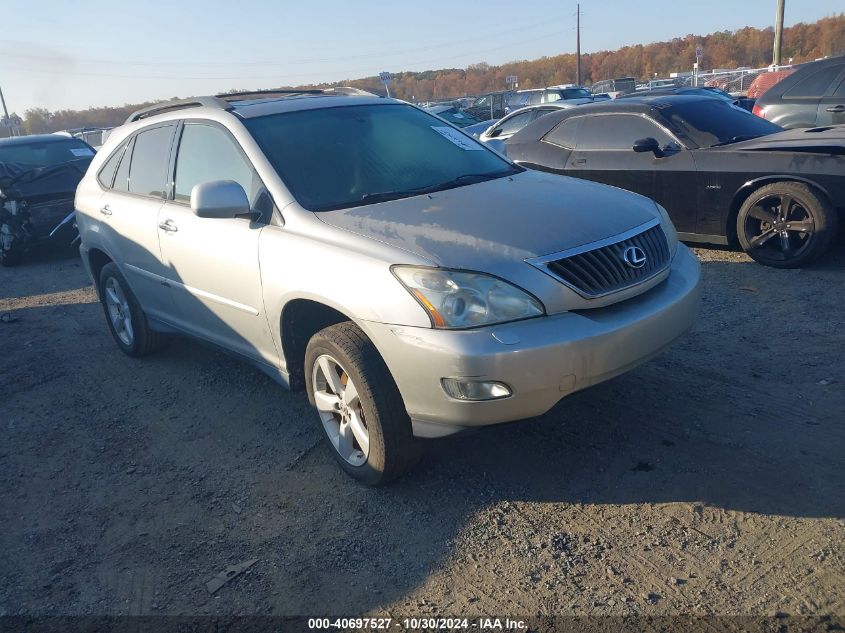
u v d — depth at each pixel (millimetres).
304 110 4430
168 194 4684
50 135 11625
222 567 3154
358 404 3510
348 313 3312
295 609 2859
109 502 3771
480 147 4695
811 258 6121
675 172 6867
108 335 6539
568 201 3662
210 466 4027
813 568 2758
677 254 3793
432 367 3047
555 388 3062
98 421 4762
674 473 3443
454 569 2986
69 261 10289
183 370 5465
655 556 2920
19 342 6617
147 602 2982
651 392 4242
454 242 3215
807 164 6039
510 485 3514
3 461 4336
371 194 3891
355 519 3391
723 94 20125
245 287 3941
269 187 3889
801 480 3279
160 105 5117
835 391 4031
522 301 3053
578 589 2793
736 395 4105
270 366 4082
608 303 3221
